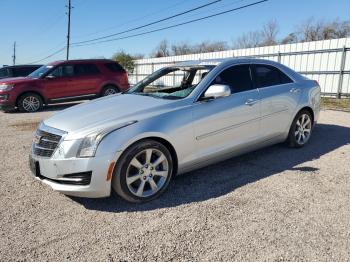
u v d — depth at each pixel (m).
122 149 3.38
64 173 3.38
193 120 3.93
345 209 3.40
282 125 5.14
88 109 4.04
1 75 15.57
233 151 4.46
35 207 3.61
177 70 5.03
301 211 3.37
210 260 2.61
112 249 2.79
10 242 2.92
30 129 8.13
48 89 11.59
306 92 5.51
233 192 3.86
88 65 12.37
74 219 3.32
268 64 5.15
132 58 28.20
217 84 4.31
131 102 4.12
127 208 3.53
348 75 12.87
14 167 5.03
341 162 4.90
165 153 3.72
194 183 4.16
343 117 8.93
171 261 2.61
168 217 3.31
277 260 2.59
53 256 2.71
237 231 3.02
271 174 4.42
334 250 2.70
